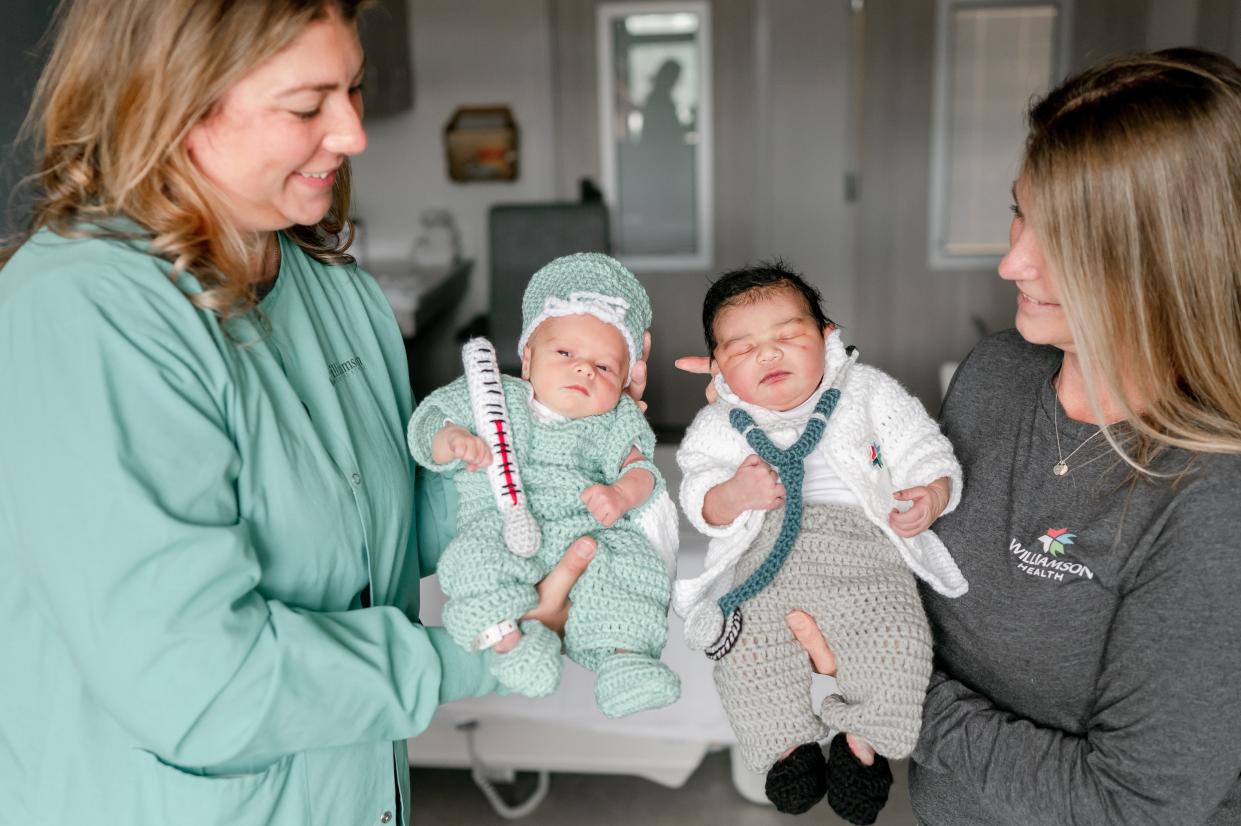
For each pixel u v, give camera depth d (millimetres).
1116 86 928
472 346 1125
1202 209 892
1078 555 1019
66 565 838
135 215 912
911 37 4477
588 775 2545
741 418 1223
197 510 873
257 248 1025
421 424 1111
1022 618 1062
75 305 851
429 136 4699
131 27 856
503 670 1010
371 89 4004
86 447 833
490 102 4648
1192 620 919
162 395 862
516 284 3924
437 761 2291
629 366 1157
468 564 1031
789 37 4520
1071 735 1037
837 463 1179
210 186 914
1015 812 1021
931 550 1142
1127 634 959
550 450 1113
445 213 4680
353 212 4668
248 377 951
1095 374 1025
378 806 1089
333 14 875
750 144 4660
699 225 4770
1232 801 1001
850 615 1120
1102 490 1027
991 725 1043
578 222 3893
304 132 896
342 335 1137
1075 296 936
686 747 2227
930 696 1095
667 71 4613
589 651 1097
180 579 842
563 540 1089
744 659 1152
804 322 1226
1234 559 906
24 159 1726
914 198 4652
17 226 1331
